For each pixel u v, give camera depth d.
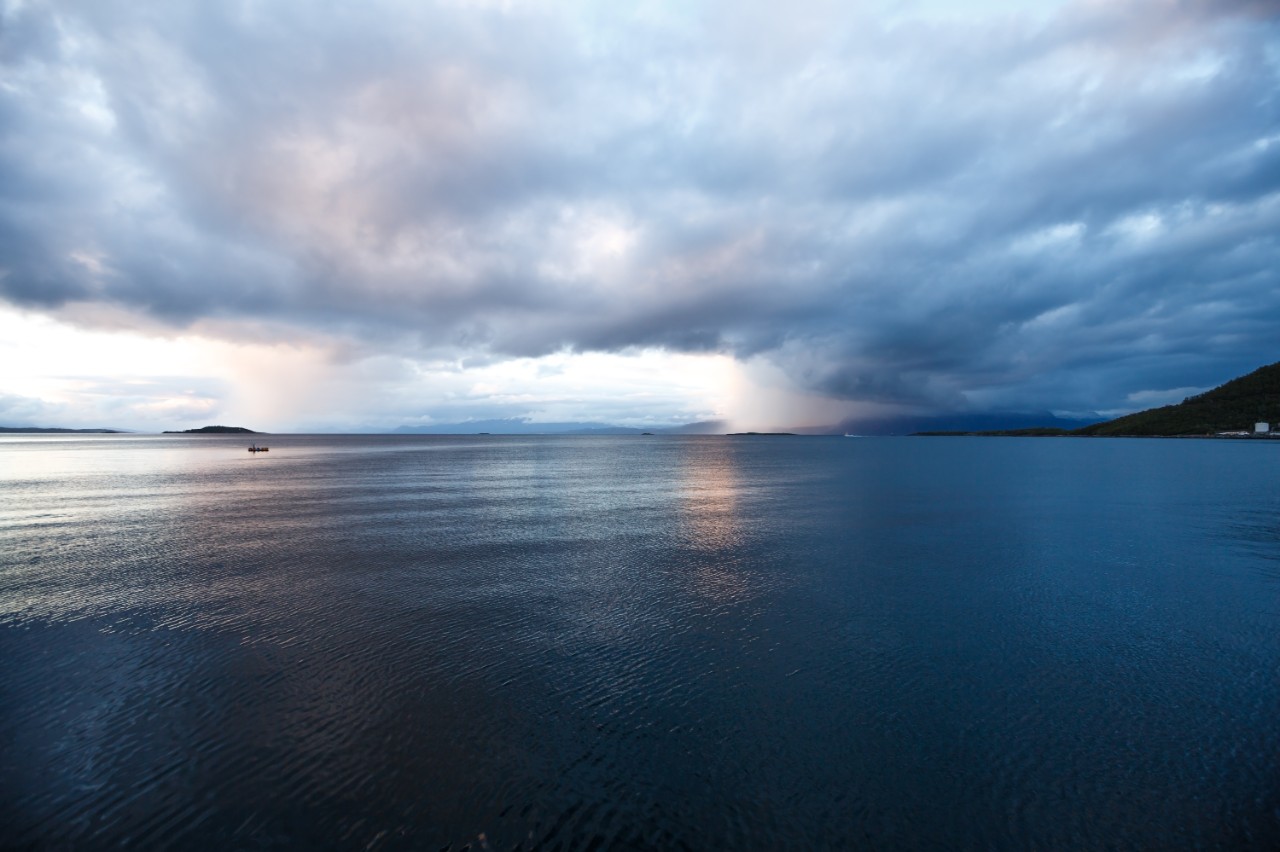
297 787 9.75
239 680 13.48
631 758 10.57
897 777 10.06
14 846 8.48
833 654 15.02
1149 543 28.36
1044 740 11.14
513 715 11.98
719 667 14.23
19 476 70.88
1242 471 71.62
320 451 155.62
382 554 26.41
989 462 97.00
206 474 74.75
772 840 8.66
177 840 8.63
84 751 10.72
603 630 16.64
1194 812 9.22
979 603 19.06
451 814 9.15
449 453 146.38
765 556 25.91
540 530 32.84
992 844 8.60
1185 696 12.80
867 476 69.69
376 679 13.55
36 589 20.58
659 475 73.88
